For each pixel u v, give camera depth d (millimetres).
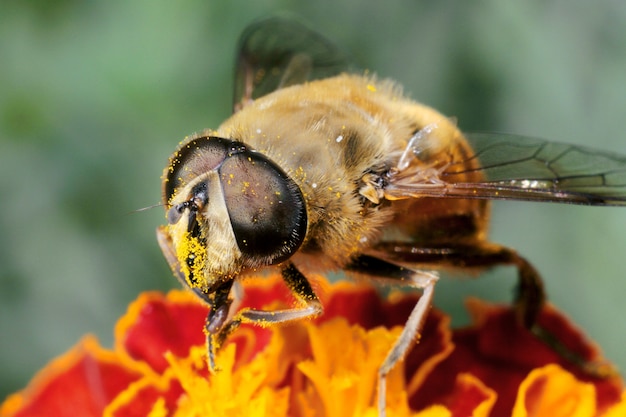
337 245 84
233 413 85
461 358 91
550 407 87
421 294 85
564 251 112
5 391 116
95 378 90
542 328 91
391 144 86
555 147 87
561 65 117
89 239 121
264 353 87
